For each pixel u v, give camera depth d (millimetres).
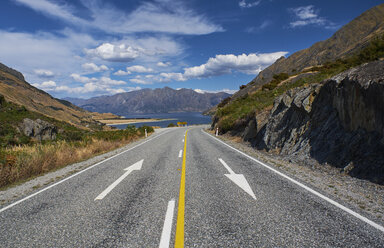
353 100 6121
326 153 6438
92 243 2555
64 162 8180
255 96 28328
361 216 3143
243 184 4812
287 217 3143
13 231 2912
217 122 27703
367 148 5281
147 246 2463
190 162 7578
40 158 7172
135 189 4633
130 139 18281
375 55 12242
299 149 7707
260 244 2459
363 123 5676
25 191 4805
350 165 5387
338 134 6520
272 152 9102
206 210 3445
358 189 4309
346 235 2631
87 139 13242
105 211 3502
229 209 3469
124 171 6457
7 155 6773
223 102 58094
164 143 14391
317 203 3648
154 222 3064
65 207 3725
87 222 3119
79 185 5094
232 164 7055
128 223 3057
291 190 4340
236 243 2488
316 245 2426
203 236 2656
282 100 10781
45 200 4125
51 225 3059
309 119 8312
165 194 4254
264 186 4629
